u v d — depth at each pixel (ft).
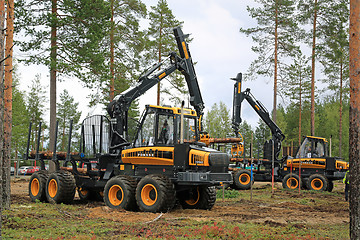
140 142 44.57
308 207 48.67
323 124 221.66
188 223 32.94
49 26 78.23
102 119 48.29
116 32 98.84
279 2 111.14
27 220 32.96
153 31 117.29
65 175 47.75
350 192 24.35
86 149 48.93
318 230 31.99
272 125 83.87
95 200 53.42
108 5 84.33
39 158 53.11
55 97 81.20
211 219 35.83
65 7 78.18
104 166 47.44
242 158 82.23
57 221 33.24
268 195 63.57
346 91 136.67
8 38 42.68
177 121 43.34
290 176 78.48
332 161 77.25
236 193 61.93
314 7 106.83
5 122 39.99
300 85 154.71
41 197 49.03
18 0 76.79
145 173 43.68
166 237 27.04
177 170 41.06
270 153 83.05
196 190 45.01
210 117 210.38
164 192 39.22
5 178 39.01
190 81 55.98
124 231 29.45
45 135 188.65
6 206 38.81
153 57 114.42
